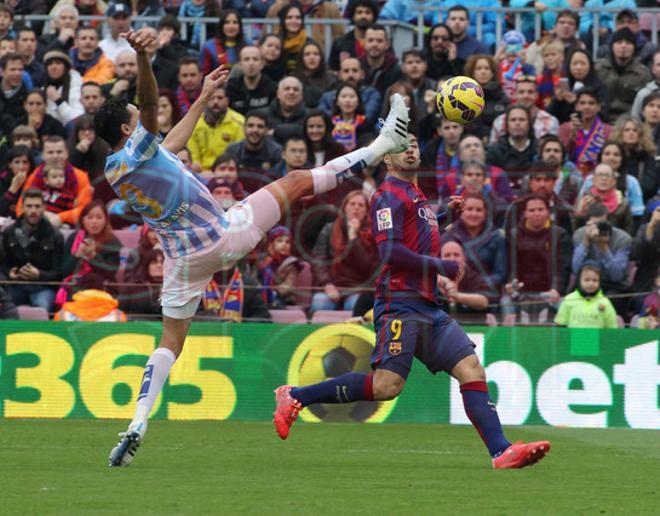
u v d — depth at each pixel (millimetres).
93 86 29891
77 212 26438
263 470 15148
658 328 23703
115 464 15102
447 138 27625
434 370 15992
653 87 31078
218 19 34031
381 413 23500
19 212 26484
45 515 11008
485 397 15656
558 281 24969
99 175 27922
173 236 15211
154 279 24203
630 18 33250
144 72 14383
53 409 23406
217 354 23516
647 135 28188
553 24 34281
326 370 23516
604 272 24703
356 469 15438
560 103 31047
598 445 19688
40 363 23453
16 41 32969
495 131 29172
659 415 23328
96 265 24562
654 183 28188
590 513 11586
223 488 13141
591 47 34500
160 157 14891
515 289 24469
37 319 24531
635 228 26781
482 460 16891
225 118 29734
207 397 23500
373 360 15992
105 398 23422
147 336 23469
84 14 36344
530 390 23453
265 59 32031
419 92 30734
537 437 21109
